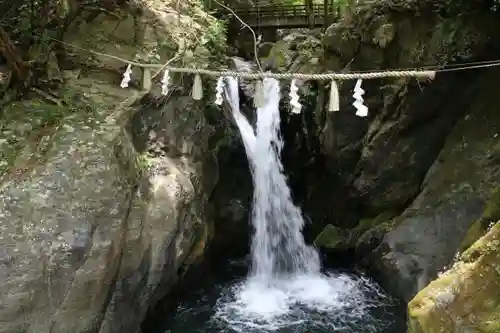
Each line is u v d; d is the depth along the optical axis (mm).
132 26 10742
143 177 8758
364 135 12539
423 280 9852
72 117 8266
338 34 12609
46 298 6715
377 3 11297
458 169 10680
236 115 13594
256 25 17953
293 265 13258
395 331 9703
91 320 7203
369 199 12711
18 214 6793
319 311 10570
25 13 8883
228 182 12977
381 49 11453
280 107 14492
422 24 10602
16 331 6461
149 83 7344
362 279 12070
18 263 6551
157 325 9828
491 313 5082
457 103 10977
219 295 11328
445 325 5441
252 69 15484
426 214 10773
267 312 10570
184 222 9609
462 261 6383
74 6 10258
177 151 10148
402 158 11711
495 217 8750
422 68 10469
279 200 14023
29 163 7328
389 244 10992
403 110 11211
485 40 9898
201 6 13625
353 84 12078
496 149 10195
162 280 9086
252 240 13312
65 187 7215
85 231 7070
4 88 8188
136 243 8109
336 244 13062
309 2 17516
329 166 13617
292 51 16594
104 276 7297
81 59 9727
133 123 9266
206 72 6598
